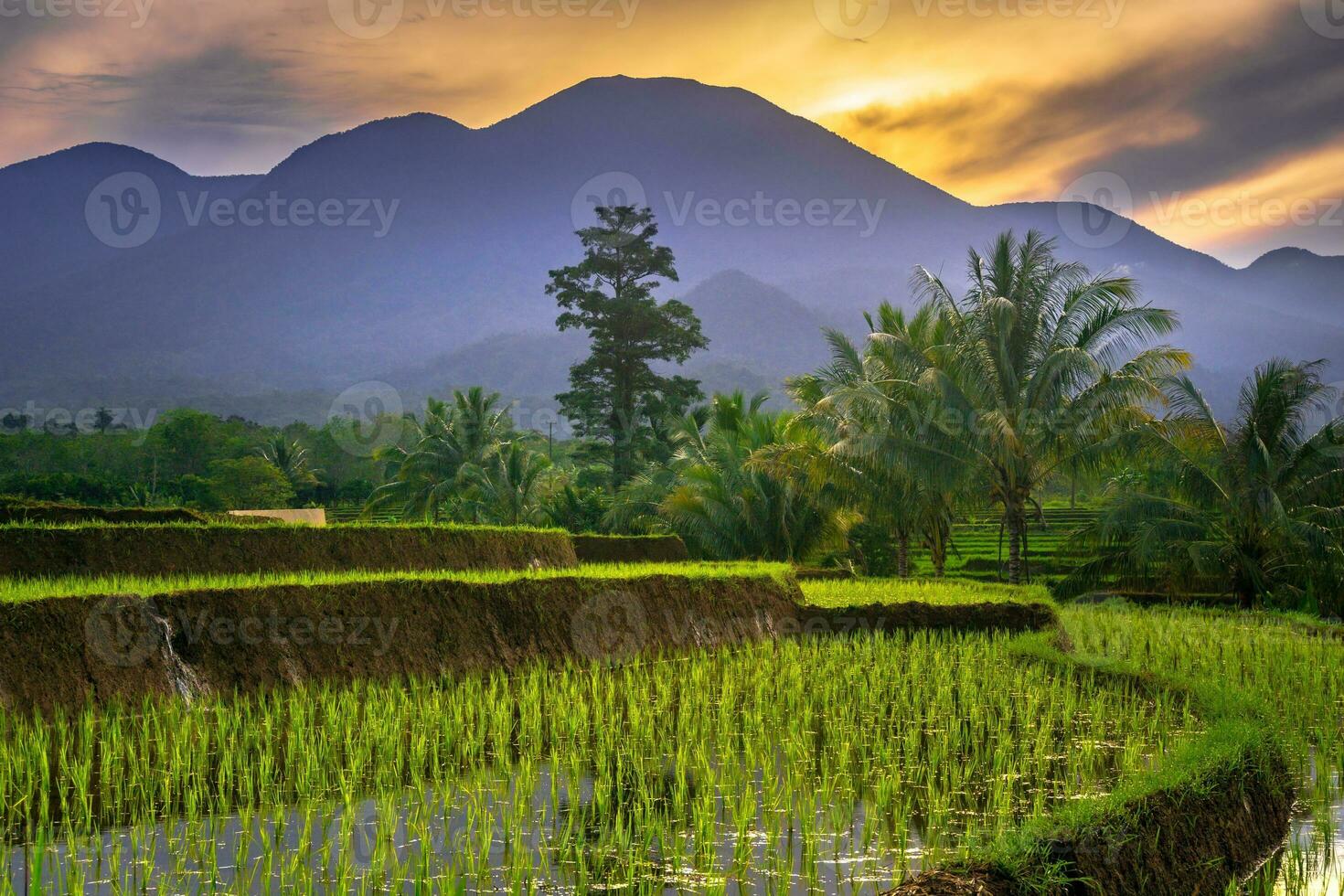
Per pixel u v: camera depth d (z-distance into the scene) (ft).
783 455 110.01
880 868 24.95
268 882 22.84
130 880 22.88
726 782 31.55
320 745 33.63
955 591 77.10
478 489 168.86
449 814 28.02
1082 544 96.32
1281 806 30.42
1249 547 89.71
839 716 40.65
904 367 106.01
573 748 34.96
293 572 69.51
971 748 36.09
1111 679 46.29
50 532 63.77
